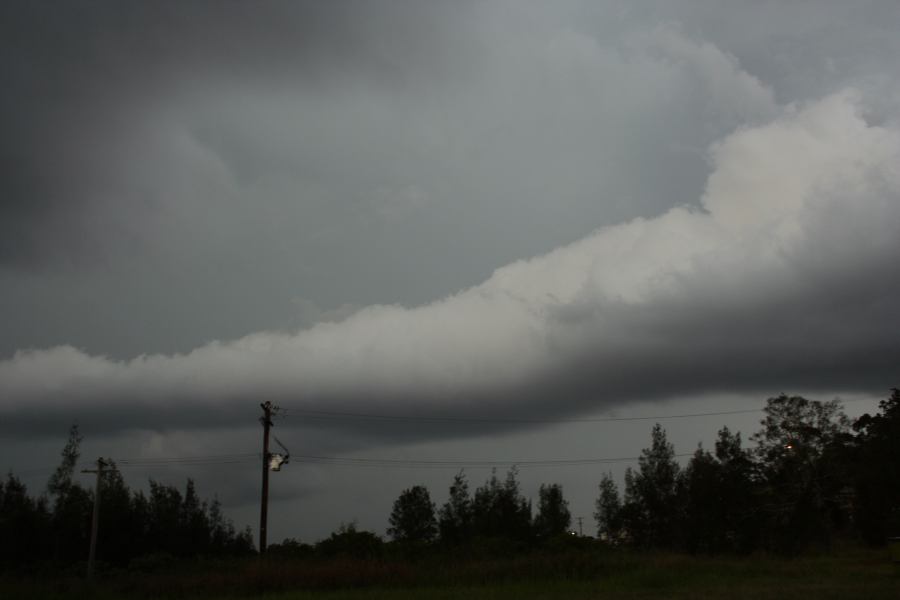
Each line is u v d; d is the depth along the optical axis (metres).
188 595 33.44
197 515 73.75
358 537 52.72
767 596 24.86
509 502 71.75
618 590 29.97
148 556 55.59
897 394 58.00
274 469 45.59
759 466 73.50
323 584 34.47
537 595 28.23
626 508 76.38
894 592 25.02
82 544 64.00
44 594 33.41
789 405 74.62
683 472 74.94
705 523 66.75
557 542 52.88
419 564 41.81
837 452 70.75
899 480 56.22
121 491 67.12
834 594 24.75
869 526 63.94
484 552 49.59
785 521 67.44
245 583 34.28
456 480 73.12
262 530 44.69
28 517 62.84
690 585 31.47
